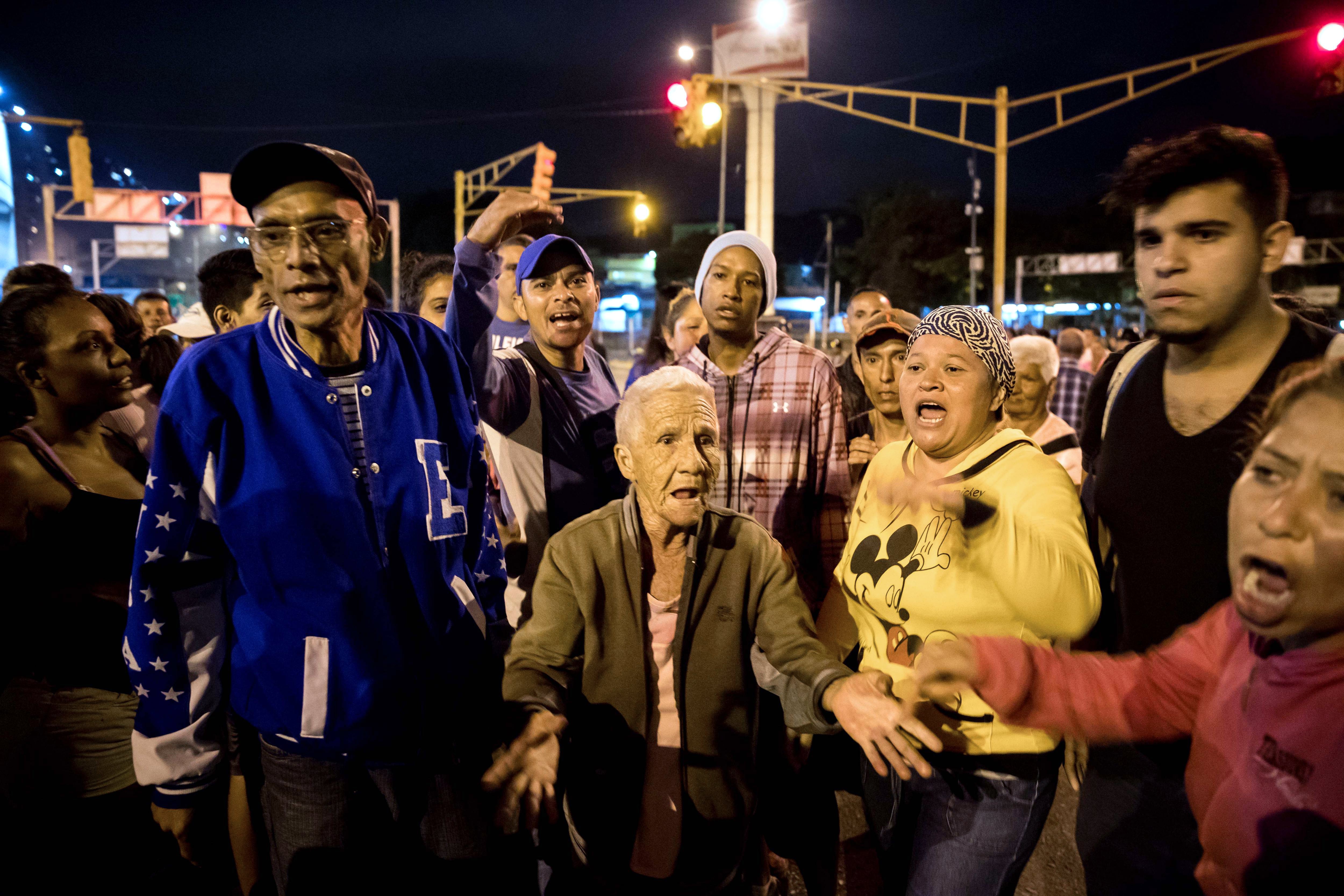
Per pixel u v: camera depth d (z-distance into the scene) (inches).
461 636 75.0
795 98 529.7
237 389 68.7
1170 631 66.1
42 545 87.0
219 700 73.4
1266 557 40.0
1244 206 59.0
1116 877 69.1
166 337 143.7
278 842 72.7
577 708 78.3
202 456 68.1
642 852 77.7
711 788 76.4
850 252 2218.3
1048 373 153.9
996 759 71.1
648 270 2763.3
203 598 71.2
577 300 111.5
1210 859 48.5
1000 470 73.7
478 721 77.3
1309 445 38.5
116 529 91.1
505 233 95.3
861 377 137.3
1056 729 60.4
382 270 2047.2
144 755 70.8
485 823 78.6
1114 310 1921.8
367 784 73.1
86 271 2677.2
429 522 73.0
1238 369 62.2
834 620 86.6
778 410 117.3
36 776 86.2
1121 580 70.9
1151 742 65.4
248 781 78.0
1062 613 64.4
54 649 86.8
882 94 529.7
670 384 74.9
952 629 72.4
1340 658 40.8
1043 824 73.5
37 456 88.1
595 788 77.5
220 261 124.5
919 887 74.3
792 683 73.3
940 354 75.8
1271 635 40.7
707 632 76.0
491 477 108.6
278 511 67.6
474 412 83.4
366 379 72.2
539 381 110.6
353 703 68.9
